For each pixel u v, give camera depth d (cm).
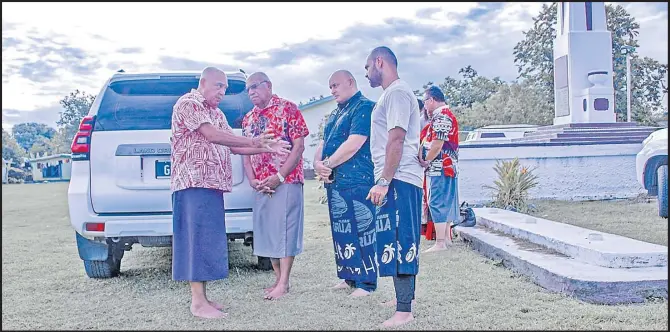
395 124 333
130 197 436
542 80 2175
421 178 349
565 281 393
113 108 453
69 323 360
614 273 397
